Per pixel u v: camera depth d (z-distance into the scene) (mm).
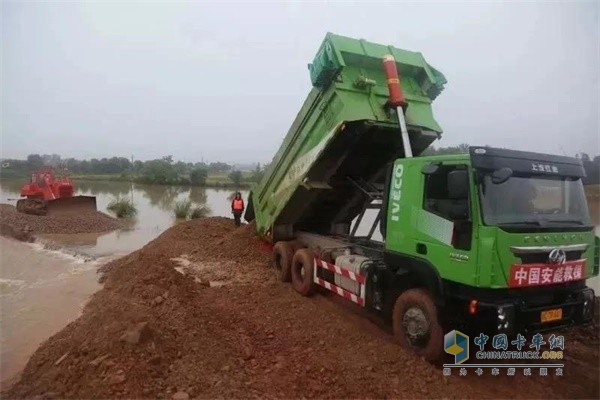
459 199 4766
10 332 6691
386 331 6301
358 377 4867
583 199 5309
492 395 4621
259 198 10055
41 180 21656
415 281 5559
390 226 5809
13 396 4559
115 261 11016
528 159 4871
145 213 24891
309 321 6633
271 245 10273
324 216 9445
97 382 4320
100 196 35812
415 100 7293
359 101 6762
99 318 5727
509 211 4660
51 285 9281
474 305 4547
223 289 8328
